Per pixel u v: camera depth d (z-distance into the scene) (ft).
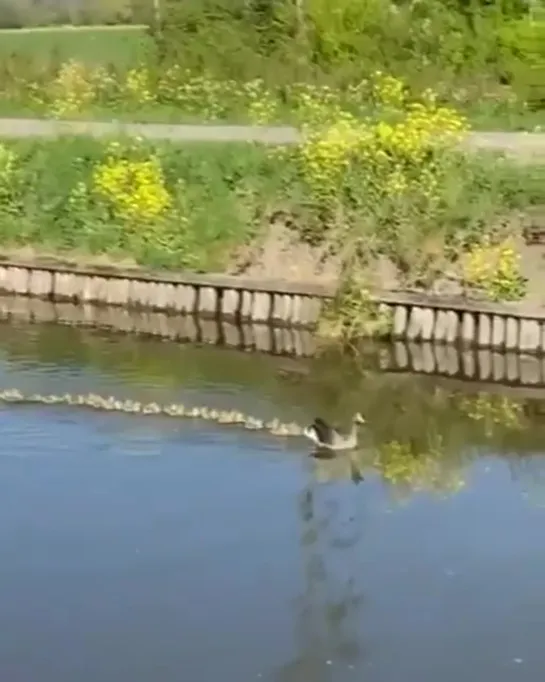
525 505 71.97
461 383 93.40
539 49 140.26
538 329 97.66
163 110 139.13
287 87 138.62
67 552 66.80
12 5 225.76
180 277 109.81
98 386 91.45
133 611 61.57
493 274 102.01
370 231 106.73
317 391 91.04
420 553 66.74
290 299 105.91
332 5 145.48
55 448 79.30
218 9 153.99
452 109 120.98
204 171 115.44
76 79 145.18
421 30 144.66
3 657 58.08
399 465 77.46
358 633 59.72
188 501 72.08
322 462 77.36
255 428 82.28
